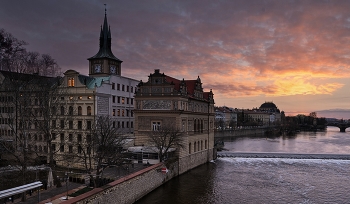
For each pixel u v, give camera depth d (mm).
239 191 60750
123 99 90250
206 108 96250
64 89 72625
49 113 60188
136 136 75812
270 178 72938
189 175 74062
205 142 93562
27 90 65625
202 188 62125
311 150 132375
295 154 109312
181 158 73812
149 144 74188
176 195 56562
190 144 80500
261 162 96688
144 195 54719
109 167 61750
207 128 95375
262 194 59062
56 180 49562
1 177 48500
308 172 81188
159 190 59562
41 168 52844
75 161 62750
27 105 58719
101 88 77188
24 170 46750
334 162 98188
